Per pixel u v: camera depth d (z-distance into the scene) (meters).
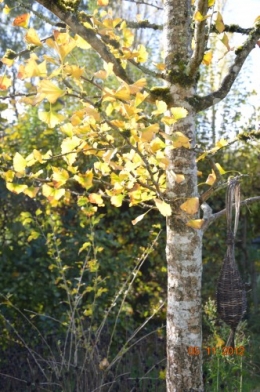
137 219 2.74
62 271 4.52
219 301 2.69
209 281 6.20
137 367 5.02
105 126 2.70
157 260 6.16
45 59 2.16
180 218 2.63
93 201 2.86
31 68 2.08
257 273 6.96
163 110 2.30
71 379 4.37
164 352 5.34
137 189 2.57
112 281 5.62
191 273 2.66
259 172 6.46
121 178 2.49
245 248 6.44
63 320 5.32
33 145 6.04
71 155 2.71
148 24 3.20
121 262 5.70
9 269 5.45
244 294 2.71
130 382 4.38
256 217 6.77
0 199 5.69
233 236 2.69
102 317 5.48
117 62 2.58
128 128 2.32
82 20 2.71
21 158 2.56
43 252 5.45
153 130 2.19
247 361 5.16
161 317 6.22
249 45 2.81
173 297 2.68
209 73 6.86
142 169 2.66
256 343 5.32
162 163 2.42
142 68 2.69
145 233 6.09
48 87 2.03
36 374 4.46
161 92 2.66
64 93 2.06
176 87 2.65
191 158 2.66
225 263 2.70
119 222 6.14
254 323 5.97
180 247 2.66
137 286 6.23
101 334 4.98
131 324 5.63
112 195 2.81
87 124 2.49
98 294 4.47
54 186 2.63
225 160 6.54
